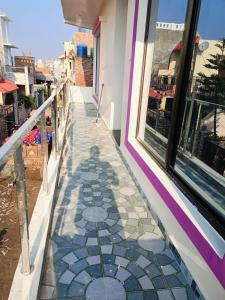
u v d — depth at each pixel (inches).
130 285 63.1
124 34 189.0
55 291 60.0
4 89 655.8
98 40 323.3
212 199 70.0
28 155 165.5
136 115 132.1
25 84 917.8
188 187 76.5
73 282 62.8
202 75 86.8
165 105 114.4
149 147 120.3
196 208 68.2
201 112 98.0
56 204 97.6
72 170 131.4
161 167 96.0
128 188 114.1
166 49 111.7
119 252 74.0
